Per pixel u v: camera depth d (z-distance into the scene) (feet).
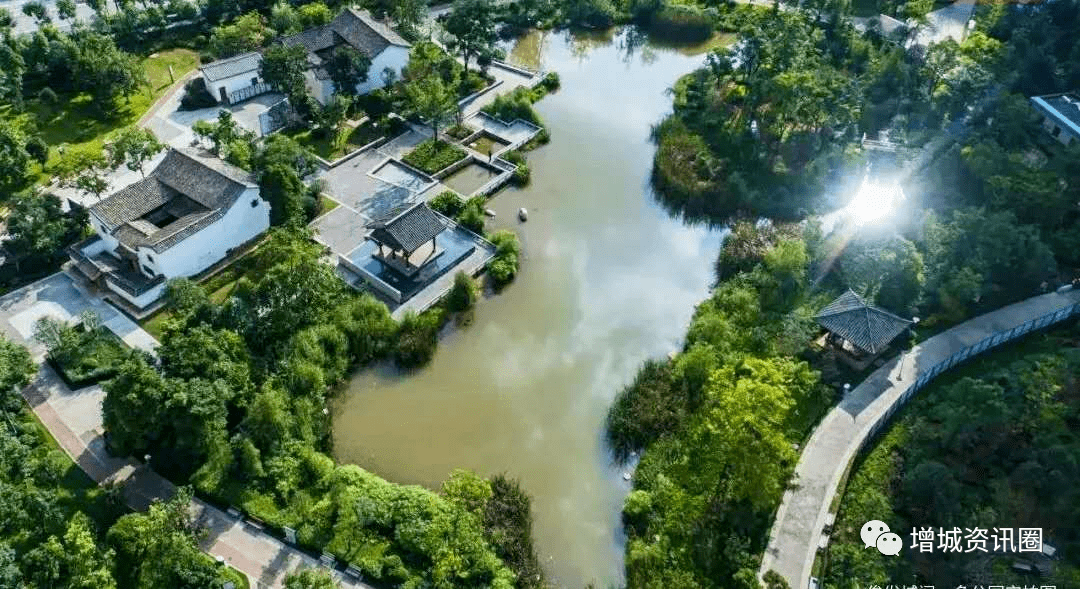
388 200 306.96
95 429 215.92
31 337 242.58
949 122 348.18
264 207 285.84
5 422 205.98
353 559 186.09
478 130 351.25
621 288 280.10
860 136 343.87
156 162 319.68
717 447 202.69
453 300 264.72
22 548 182.39
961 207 290.35
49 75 354.13
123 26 382.63
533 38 442.09
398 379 242.58
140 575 177.88
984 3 432.66
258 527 193.88
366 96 352.69
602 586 190.29
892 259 254.27
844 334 238.27
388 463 216.54
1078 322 254.68
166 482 203.62
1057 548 191.93
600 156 348.59
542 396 239.09
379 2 440.04
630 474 217.15
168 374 209.67
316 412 220.64
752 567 185.98
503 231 290.97
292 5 439.63
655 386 235.81
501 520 198.29
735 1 469.57
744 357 236.84
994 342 247.09
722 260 284.82
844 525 198.59
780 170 322.96
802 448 215.10
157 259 252.01
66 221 274.57
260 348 235.20
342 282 262.06
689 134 350.84
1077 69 359.05
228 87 355.56
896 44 389.39
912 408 229.66
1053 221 280.10
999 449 214.48
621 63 426.10
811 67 351.05
